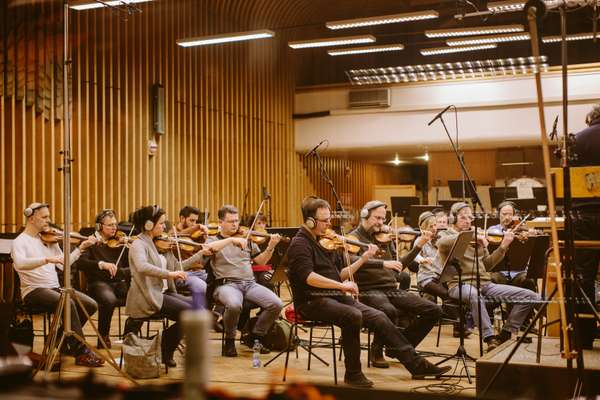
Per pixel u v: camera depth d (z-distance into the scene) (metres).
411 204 12.92
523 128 13.66
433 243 7.33
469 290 6.12
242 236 7.21
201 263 6.40
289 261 5.14
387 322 5.21
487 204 16.14
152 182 11.54
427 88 14.36
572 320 3.75
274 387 2.21
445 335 7.39
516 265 6.77
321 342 6.52
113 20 10.83
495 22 15.41
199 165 12.76
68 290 4.68
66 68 4.86
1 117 8.95
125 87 11.04
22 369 2.15
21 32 9.23
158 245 6.00
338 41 12.34
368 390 3.10
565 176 3.74
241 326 6.78
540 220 4.95
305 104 15.62
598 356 4.51
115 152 10.83
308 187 16.25
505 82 13.75
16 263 5.64
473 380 5.17
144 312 5.40
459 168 16.73
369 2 15.89
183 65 12.38
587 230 4.46
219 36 11.33
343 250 5.91
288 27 14.60
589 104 13.27
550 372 4.21
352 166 18.70
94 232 7.26
